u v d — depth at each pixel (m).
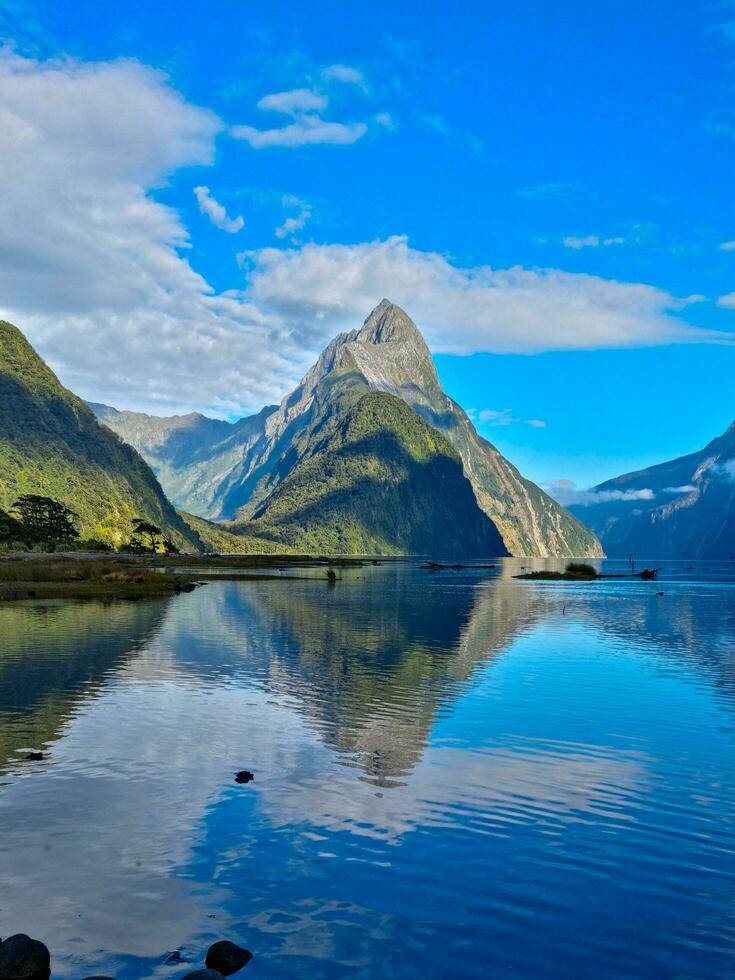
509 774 17.08
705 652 39.06
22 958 9.05
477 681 28.89
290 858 12.33
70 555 148.12
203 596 69.38
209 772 16.73
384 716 22.52
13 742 18.97
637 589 106.56
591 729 21.50
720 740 20.47
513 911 10.76
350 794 15.47
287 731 20.44
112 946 9.70
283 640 39.50
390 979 9.05
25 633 39.50
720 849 13.06
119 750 18.34
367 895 11.13
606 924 10.47
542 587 107.44
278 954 9.54
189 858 12.27
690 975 9.30
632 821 14.29
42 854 12.36
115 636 38.69
